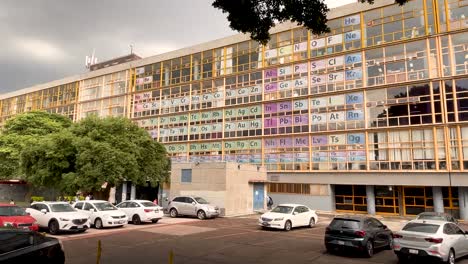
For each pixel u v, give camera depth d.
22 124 44.94
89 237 17.42
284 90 39.38
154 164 32.06
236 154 41.66
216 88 44.62
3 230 8.52
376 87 33.66
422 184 30.28
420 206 31.39
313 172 36.03
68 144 29.47
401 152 31.84
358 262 12.81
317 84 37.31
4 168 41.81
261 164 39.62
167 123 48.09
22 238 8.61
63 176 28.41
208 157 43.69
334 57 36.66
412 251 12.17
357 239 13.66
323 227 23.31
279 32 40.69
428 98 31.11
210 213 26.36
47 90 63.59
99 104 55.69
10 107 69.25
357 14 35.91
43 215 18.55
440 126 30.20
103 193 31.91
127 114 52.00
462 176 28.66
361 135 34.06
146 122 49.91
